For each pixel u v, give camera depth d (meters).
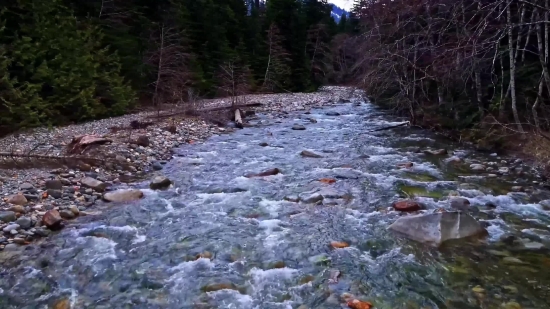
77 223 6.65
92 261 5.47
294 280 5.04
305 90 37.41
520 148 10.82
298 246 5.91
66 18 15.16
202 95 25.81
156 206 7.50
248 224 6.73
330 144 13.15
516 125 11.30
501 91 11.77
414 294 4.67
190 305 4.55
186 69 23.48
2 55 11.34
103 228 6.49
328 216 7.02
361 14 21.22
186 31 26.31
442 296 4.61
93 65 15.34
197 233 6.39
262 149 12.40
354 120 18.41
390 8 17.00
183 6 26.56
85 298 4.68
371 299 4.59
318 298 4.64
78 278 5.07
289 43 38.97
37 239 6.02
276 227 6.61
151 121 15.08
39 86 12.29
